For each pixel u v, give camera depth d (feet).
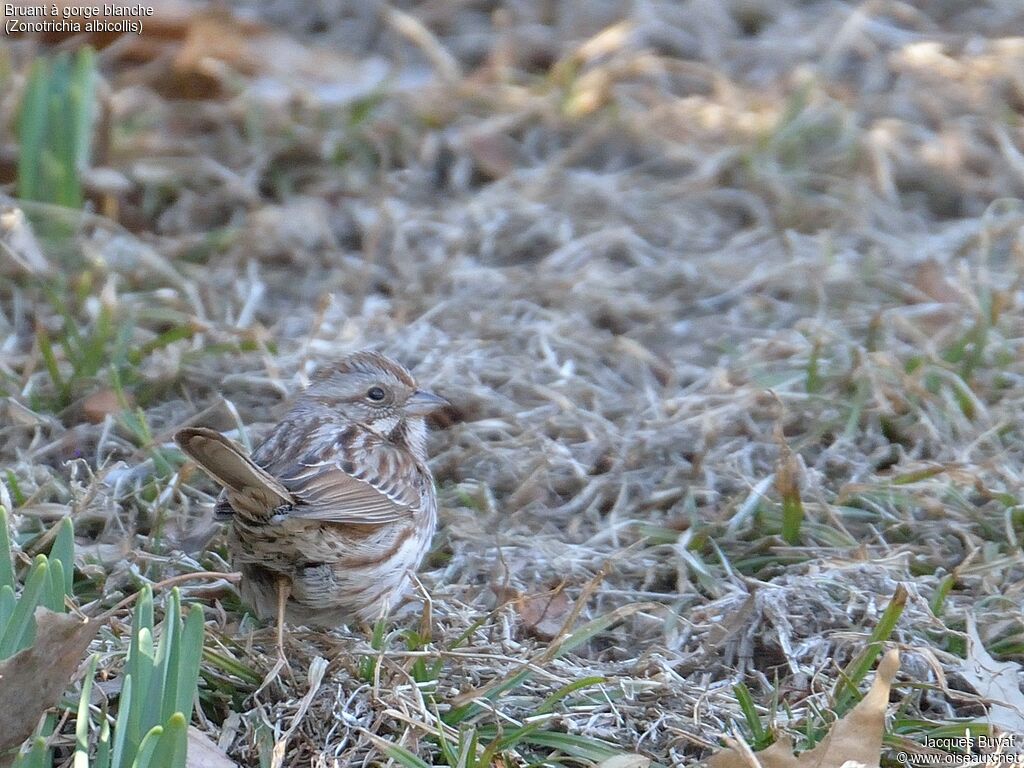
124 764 20.40
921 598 27.12
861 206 44.75
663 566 29.53
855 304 39.88
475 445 33.42
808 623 26.99
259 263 42.52
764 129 48.32
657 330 39.40
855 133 48.01
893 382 34.78
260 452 27.40
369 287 41.52
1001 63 51.57
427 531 27.48
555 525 31.60
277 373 35.27
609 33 53.16
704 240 44.06
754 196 45.93
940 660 25.76
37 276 37.47
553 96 50.47
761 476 32.71
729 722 24.47
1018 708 24.45
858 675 24.63
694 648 27.02
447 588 28.53
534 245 43.80
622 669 26.07
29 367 34.22
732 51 53.78
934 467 30.86
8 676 20.74
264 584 25.54
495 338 38.52
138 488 30.76
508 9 56.44
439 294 40.78
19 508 29.55
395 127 48.37
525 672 24.58
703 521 30.83
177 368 35.06
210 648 25.40
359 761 23.41
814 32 54.24
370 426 28.76
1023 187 46.11
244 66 50.85
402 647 26.68
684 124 49.44
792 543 30.01
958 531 29.99
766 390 33.65
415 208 45.27
